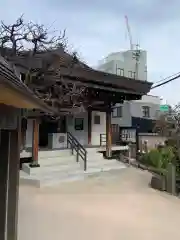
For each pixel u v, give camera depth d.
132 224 7.33
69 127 19.98
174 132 21.53
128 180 13.26
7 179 4.75
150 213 8.40
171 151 15.75
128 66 37.12
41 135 19.42
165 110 35.62
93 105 17.83
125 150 19.58
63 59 13.44
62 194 10.23
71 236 6.32
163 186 11.58
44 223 7.07
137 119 32.38
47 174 12.58
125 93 18.05
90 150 17.69
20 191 10.26
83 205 8.91
